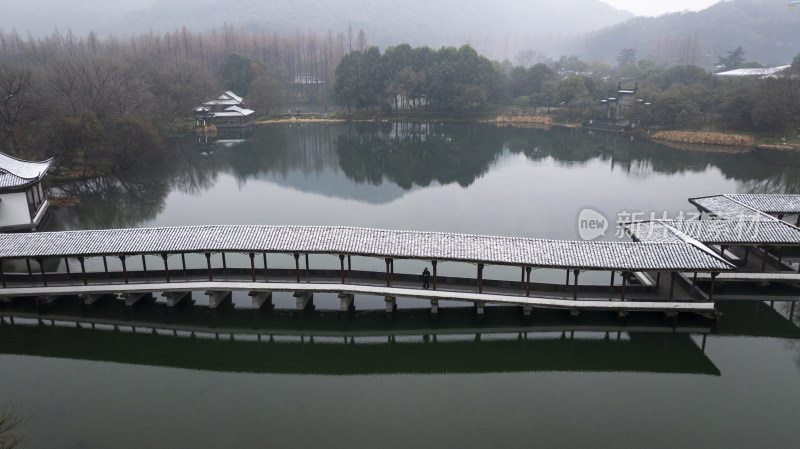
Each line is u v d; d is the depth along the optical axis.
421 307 43.38
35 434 28.72
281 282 41.06
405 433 28.78
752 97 121.75
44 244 40.91
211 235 40.88
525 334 40.41
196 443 27.92
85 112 90.56
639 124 140.25
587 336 40.06
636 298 39.59
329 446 27.61
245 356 39.38
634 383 34.47
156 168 101.06
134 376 35.94
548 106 175.25
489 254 38.47
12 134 82.94
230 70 190.00
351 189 86.69
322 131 153.00
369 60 180.50
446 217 70.88
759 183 86.81
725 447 27.36
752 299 44.06
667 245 38.75
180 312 42.81
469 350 40.06
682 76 166.88
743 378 34.16
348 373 36.59
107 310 42.91
